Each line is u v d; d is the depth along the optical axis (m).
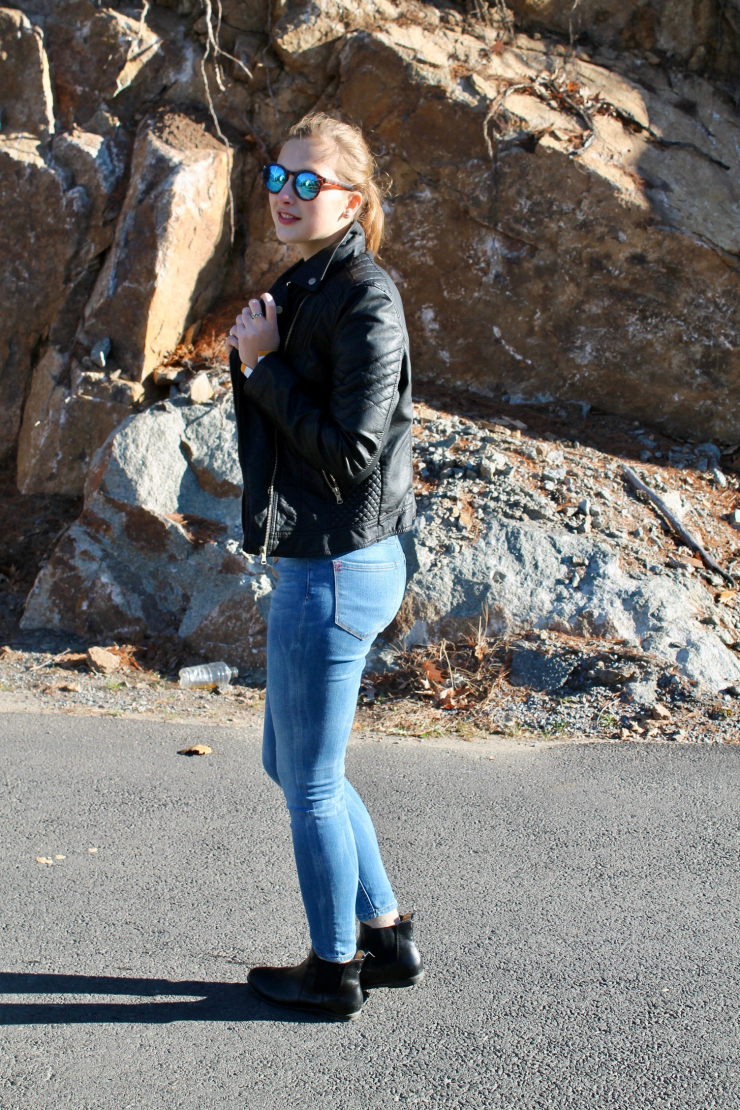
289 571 2.43
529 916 3.06
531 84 7.73
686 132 7.99
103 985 2.66
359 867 2.61
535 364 7.49
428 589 5.68
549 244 7.30
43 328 7.64
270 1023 2.52
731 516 6.69
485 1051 2.41
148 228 7.21
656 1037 2.47
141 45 7.83
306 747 2.42
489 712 5.11
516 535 5.92
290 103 7.85
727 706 5.06
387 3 8.00
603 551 5.89
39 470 7.33
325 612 2.36
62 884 3.21
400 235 7.50
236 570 6.02
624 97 7.98
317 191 2.36
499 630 5.60
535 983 2.70
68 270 7.55
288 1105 2.22
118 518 6.32
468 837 3.62
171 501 6.37
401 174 7.48
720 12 8.45
